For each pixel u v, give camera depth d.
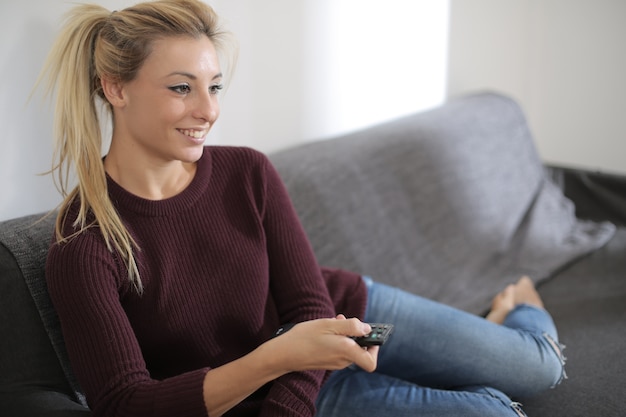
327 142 1.86
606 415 1.35
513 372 1.36
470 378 1.35
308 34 1.92
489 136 2.27
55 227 1.06
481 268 1.99
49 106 1.30
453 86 2.56
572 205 2.37
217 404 0.98
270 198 1.23
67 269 1.00
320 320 1.05
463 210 2.07
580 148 2.85
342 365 1.03
